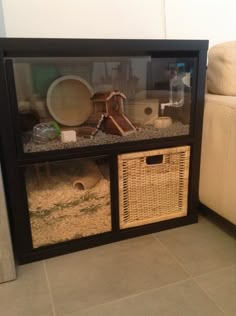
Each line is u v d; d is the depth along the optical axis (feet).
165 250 3.77
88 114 3.98
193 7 4.70
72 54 3.27
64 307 2.91
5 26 3.87
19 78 3.27
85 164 3.96
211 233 4.14
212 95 4.15
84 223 3.83
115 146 3.62
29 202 3.50
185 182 4.19
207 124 4.01
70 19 4.12
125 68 3.98
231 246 3.83
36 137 3.57
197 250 3.76
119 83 4.05
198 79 3.75
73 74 3.77
